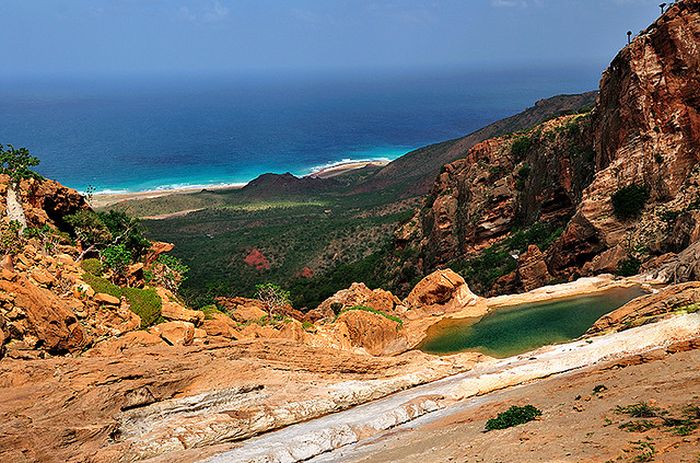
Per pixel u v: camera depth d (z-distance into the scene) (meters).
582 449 12.62
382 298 53.66
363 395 29.52
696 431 11.66
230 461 19.81
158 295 32.84
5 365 21.39
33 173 38.88
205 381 25.89
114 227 43.91
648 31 61.50
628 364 22.69
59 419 19.64
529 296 52.03
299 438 22.22
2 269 24.25
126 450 20.03
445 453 16.25
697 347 21.89
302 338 37.75
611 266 54.88
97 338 26.72
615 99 63.84
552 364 30.02
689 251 44.69
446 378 33.66
